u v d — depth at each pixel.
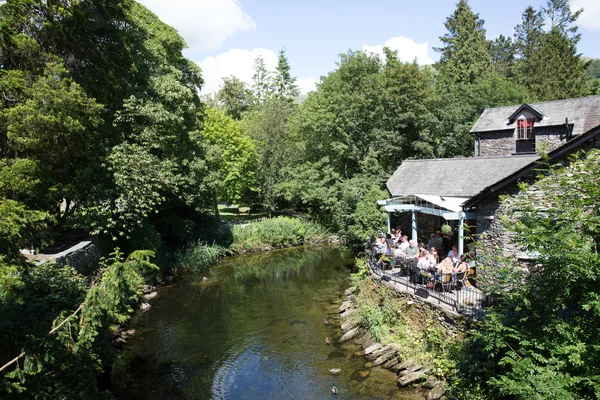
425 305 14.16
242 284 25.23
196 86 31.77
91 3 18.52
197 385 13.26
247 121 51.06
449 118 37.72
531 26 71.00
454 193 19.08
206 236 33.62
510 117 26.53
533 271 9.34
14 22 15.53
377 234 23.56
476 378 10.63
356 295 20.11
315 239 38.19
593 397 7.48
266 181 43.19
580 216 8.29
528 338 8.79
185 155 27.22
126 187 19.05
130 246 24.23
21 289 8.76
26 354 7.78
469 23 58.12
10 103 15.11
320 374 13.59
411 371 12.76
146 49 24.89
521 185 10.17
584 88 52.09
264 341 16.52
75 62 18.22
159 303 21.59
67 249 18.22
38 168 14.54
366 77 36.34
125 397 12.55
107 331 16.17
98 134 19.05
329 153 37.78
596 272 7.75
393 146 34.03
